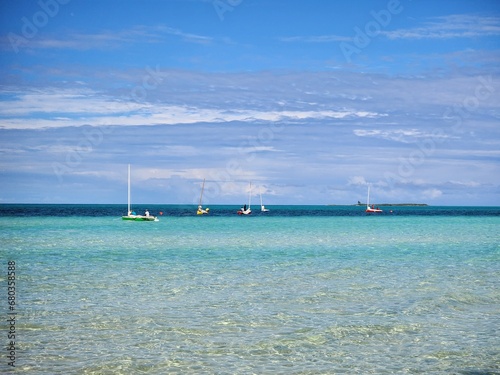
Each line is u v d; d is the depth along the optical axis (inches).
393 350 572.7
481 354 560.1
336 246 1717.5
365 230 2620.6
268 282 981.2
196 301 806.5
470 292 884.0
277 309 753.6
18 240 1918.1
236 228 2768.2
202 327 654.5
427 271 1131.9
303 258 1368.1
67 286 936.9
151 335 621.9
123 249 1595.7
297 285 948.6
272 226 2987.2
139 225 3053.6
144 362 531.2
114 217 4205.2
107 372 504.4
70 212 5772.6
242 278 1028.5
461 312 741.3
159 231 2482.8
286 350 570.9
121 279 1014.4
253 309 752.3
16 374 497.7
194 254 1460.4
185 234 2265.0
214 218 4370.1
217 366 521.7
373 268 1176.8
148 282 979.9
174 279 1015.0
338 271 1127.0
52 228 2706.7
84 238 2021.4
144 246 1696.6
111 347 576.7
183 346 581.9
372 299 825.5
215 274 1081.4
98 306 770.2
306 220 3976.4
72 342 594.6
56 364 524.7
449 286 943.0
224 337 614.2
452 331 642.8
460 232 2481.5
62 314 720.3
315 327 657.0
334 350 570.9
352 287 930.1
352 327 658.2
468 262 1290.6
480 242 1889.8
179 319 693.3
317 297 839.7
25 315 713.6
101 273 1093.8
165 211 7076.8
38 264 1238.9
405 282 984.3
